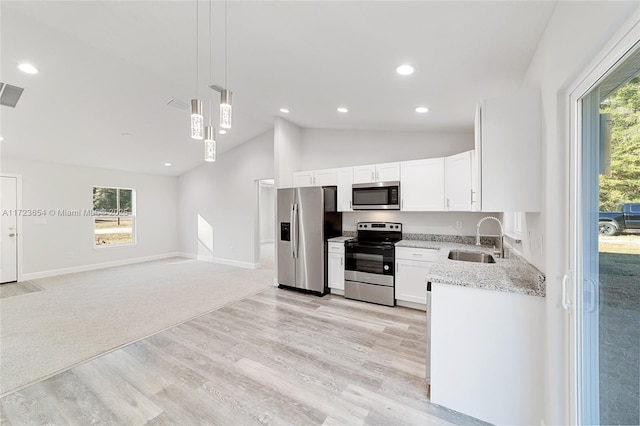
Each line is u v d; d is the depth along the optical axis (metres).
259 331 2.94
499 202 1.78
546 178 1.54
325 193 4.21
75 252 5.72
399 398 1.91
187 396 1.92
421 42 1.77
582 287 1.25
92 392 1.96
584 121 1.23
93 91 3.43
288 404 1.84
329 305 3.75
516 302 1.63
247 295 4.20
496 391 1.69
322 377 2.13
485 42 1.71
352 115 3.65
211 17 1.83
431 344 1.86
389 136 4.34
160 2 1.76
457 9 1.43
